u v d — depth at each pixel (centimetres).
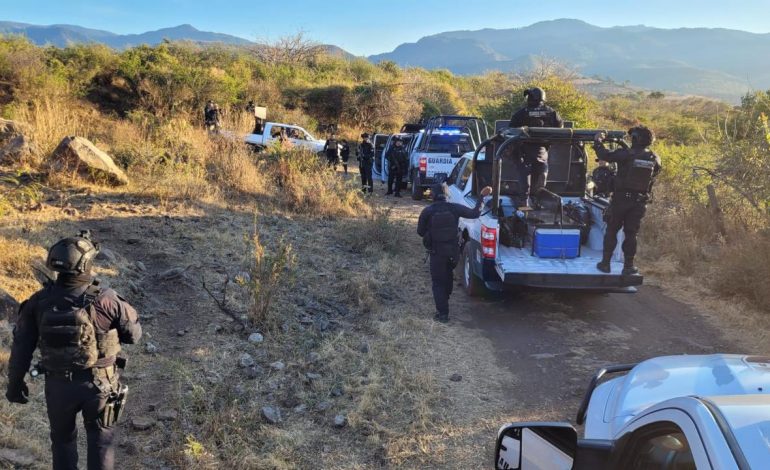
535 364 618
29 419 434
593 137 720
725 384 275
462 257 908
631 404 288
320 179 1277
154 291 686
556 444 264
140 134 1439
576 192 900
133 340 346
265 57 4181
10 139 1095
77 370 324
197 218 983
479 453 457
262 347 599
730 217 1069
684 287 880
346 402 518
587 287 719
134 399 489
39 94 2038
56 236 760
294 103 3372
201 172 1205
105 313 332
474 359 627
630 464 222
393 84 3594
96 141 1309
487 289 827
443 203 733
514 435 277
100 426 336
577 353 646
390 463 441
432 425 492
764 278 784
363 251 975
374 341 646
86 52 2562
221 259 818
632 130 704
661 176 1414
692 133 2973
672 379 294
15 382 331
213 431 456
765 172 958
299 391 527
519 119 864
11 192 886
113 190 1052
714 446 174
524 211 794
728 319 751
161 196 1042
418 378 562
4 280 595
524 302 820
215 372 541
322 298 752
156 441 440
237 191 1196
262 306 644
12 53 2164
